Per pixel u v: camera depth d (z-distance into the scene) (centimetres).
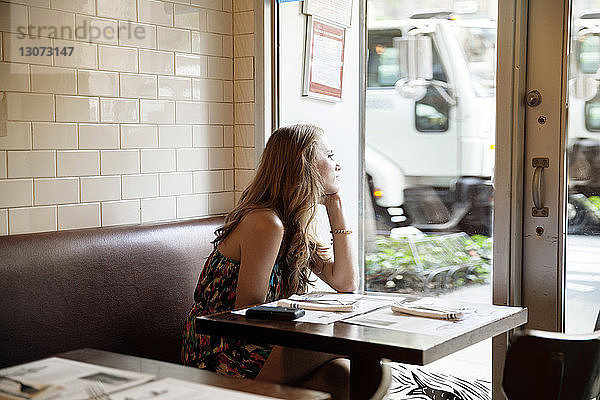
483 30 321
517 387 199
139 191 328
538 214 309
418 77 342
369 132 358
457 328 218
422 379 326
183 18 345
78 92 303
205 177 359
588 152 300
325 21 365
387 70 351
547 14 302
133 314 302
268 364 258
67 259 280
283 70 375
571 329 308
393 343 200
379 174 356
